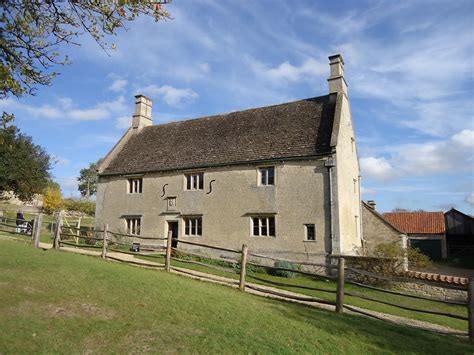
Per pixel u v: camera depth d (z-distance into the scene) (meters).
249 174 21.08
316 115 21.94
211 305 7.80
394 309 12.48
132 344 5.50
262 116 24.19
